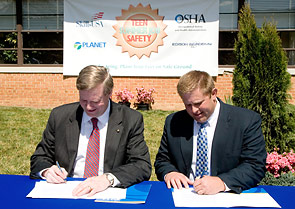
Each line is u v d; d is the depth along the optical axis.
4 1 9.09
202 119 2.12
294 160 3.46
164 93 8.27
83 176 2.29
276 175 3.43
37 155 2.36
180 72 8.05
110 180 1.98
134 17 8.03
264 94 3.79
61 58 9.20
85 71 2.11
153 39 8.04
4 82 8.79
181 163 2.28
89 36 8.20
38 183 2.01
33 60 9.27
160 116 7.47
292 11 8.29
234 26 8.42
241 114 2.23
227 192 1.88
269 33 3.85
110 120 2.34
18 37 8.95
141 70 8.16
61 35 9.12
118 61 8.20
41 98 8.71
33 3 8.99
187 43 7.97
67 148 2.30
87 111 2.17
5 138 5.88
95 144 2.28
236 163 2.18
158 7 7.95
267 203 1.72
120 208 1.65
